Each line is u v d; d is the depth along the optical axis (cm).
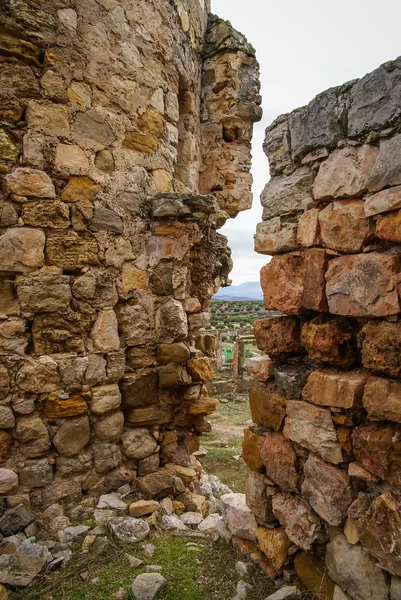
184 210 336
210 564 229
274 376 220
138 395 331
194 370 348
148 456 336
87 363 302
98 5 320
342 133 180
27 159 285
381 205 163
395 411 157
